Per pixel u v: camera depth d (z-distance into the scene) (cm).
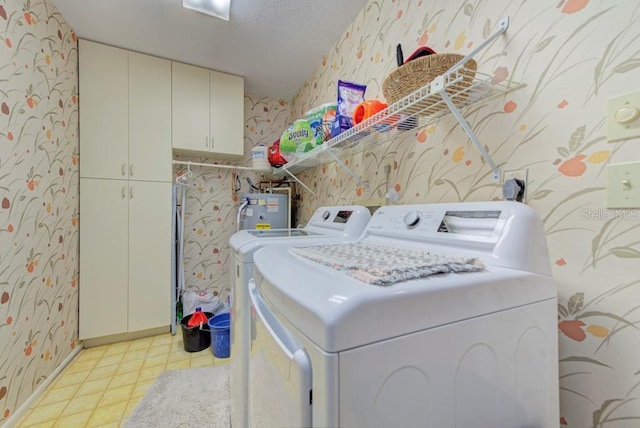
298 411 47
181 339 229
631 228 64
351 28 190
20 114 148
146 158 231
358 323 44
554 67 79
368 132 131
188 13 184
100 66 216
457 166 109
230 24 194
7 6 139
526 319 64
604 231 68
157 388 165
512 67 90
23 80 151
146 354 205
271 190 291
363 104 125
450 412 53
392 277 53
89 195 211
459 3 109
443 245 84
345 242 113
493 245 70
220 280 290
